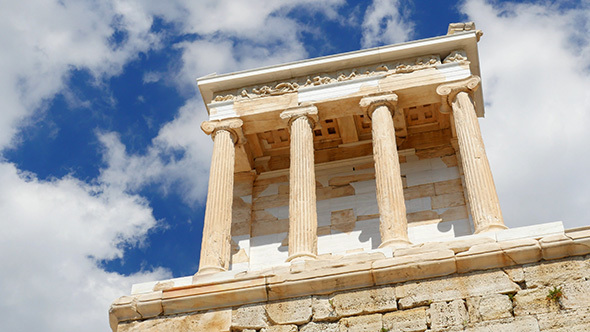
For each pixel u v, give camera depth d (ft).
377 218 91.76
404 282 69.15
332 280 70.38
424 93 89.56
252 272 73.77
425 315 66.28
